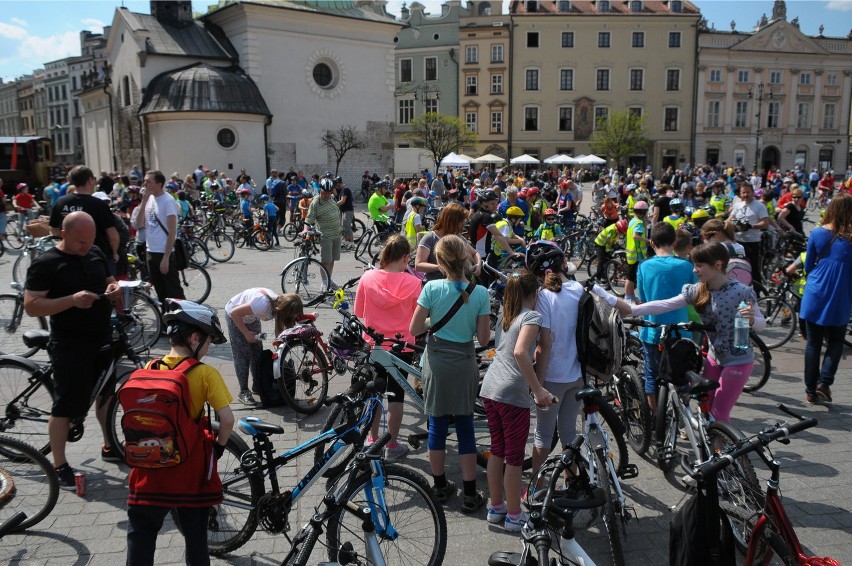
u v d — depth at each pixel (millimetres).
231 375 7387
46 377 5039
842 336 6352
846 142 64750
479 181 25203
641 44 60812
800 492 4773
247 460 3781
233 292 12039
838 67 63562
